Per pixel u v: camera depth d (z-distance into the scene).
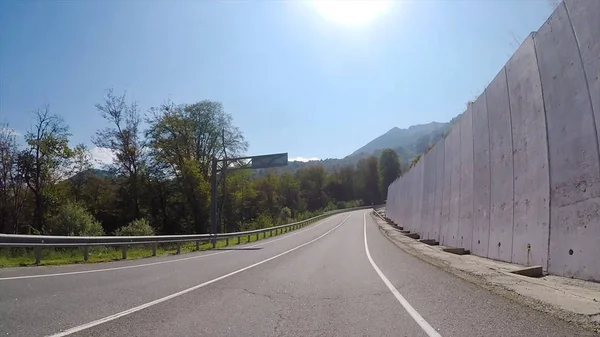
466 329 5.55
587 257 8.74
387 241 29.77
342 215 101.44
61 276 11.89
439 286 9.40
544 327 5.51
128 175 50.47
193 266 15.29
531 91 12.09
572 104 9.70
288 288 9.60
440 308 6.97
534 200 11.55
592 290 7.78
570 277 9.29
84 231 33.12
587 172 8.94
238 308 7.28
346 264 15.27
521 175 12.59
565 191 9.81
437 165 26.70
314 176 148.12
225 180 57.62
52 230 33.06
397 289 9.19
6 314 6.70
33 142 42.22
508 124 13.96
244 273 12.74
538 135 11.52
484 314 6.38
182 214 56.66
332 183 157.38
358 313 6.80
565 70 10.11
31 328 5.78
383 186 139.75
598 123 8.63
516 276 10.02
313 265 15.10
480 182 16.83
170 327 5.90
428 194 29.91
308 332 5.63
